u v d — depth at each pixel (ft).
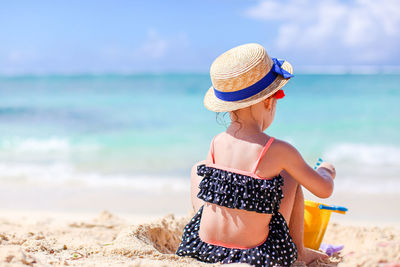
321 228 9.34
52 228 13.99
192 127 47.37
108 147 36.50
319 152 33.24
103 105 70.38
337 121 48.44
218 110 7.49
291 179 7.90
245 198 7.21
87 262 7.74
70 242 10.62
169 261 7.79
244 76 7.23
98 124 50.16
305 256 8.39
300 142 37.91
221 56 7.79
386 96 71.31
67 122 51.78
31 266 6.75
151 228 10.55
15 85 117.70
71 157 32.32
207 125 48.60
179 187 23.94
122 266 7.11
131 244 9.02
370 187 22.99
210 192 7.51
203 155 32.94
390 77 121.29
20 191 23.17
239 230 7.43
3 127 47.83
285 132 43.09
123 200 21.38
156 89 101.35
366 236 11.42
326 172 8.02
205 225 7.85
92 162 30.53
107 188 23.80
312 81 106.73
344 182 24.16
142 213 18.99
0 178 26.11
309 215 9.29
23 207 19.99
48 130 45.91
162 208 19.92
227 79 7.32
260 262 7.25
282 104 64.75
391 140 37.11
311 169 7.54
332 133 41.75
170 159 31.48
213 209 7.72
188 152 34.09
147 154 33.40
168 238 10.87
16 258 6.81
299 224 8.18
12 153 33.86
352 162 29.48
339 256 9.70
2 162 30.63
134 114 58.80
